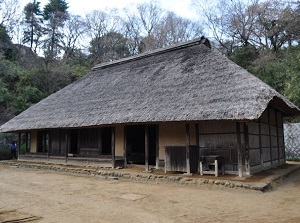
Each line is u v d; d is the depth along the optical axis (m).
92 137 13.48
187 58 11.88
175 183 8.49
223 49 29.66
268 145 11.00
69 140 14.33
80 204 6.20
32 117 14.98
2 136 19.92
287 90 14.66
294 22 22.94
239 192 7.07
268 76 20.58
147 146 10.36
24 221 4.95
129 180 9.48
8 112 22.05
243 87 8.19
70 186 8.56
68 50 38.69
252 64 23.80
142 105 10.00
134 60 15.13
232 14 29.09
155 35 37.31
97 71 16.98
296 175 9.97
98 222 4.86
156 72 12.26
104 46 39.47
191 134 9.85
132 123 9.48
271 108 11.83
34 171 12.72
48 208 5.89
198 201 6.25
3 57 24.14
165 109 9.04
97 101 12.62
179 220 4.92
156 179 9.02
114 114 10.45
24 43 39.22
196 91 9.24
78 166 12.62
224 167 8.91
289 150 16.09
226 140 8.98
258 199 6.29
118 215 5.28
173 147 9.59
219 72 9.61
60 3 42.78
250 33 27.11
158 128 10.92
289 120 19.08
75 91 15.51
